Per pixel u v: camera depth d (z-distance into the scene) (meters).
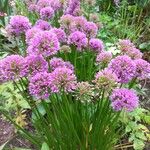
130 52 0.32
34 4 0.45
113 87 0.28
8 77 0.27
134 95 0.27
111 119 0.32
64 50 0.36
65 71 0.27
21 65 0.27
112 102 0.27
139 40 0.56
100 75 0.28
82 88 0.28
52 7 0.42
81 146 0.30
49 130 0.31
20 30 0.35
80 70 0.39
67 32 0.37
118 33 0.55
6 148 0.37
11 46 0.50
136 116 0.37
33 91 0.27
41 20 0.40
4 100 0.41
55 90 0.26
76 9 0.43
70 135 0.30
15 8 0.53
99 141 0.30
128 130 0.36
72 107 0.31
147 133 0.39
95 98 0.32
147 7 0.60
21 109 0.40
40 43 0.27
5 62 0.28
